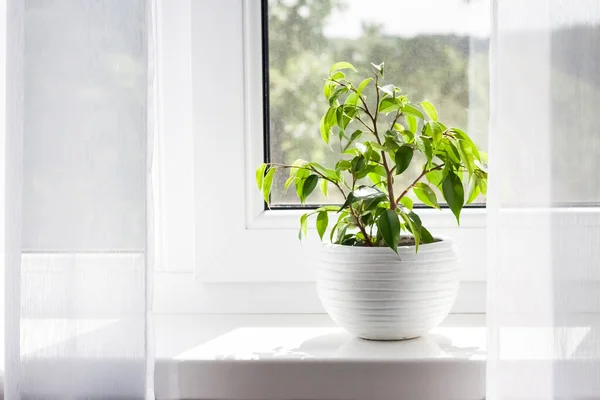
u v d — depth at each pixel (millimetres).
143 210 766
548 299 733
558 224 730
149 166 774
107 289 767
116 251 768
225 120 1009
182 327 964
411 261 815
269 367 809
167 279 1043
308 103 1026
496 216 749
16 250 771
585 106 724
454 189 819
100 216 769
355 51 1021
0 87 860
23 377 768
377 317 827
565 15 728
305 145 1027
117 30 767
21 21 773
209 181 1011
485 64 1011
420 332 857
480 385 792
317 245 1012
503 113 744
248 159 1013
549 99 732
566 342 728
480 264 1007
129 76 766
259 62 1011
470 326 952
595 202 723
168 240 1043
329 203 1025
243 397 813
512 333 742
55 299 770
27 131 775
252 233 1015
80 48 771
